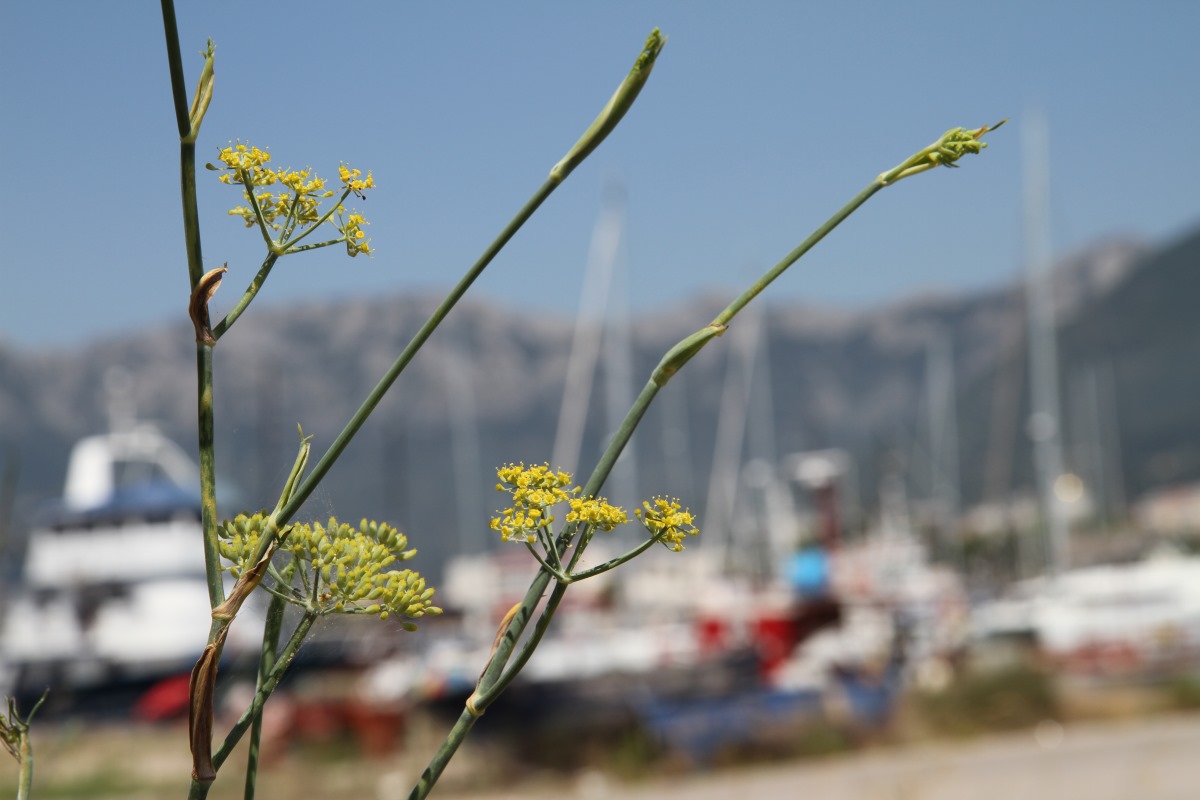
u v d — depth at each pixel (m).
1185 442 190.75
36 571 29.67
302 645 1.63
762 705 18.36
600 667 23.50
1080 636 27.09
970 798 12.80
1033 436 42.56
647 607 39.56
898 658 25.27
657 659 25.77
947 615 36.19
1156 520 70.62
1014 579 59.69
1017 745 17.52
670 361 1.62
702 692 19.00
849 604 26.27
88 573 29.66
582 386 38.97
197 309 1.61
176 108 1.59
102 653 29.27
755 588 31.80
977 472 87.44
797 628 25.80
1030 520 61.84
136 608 29.97
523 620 1.64
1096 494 79.25
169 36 1.56
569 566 1.63
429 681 19.72
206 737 1.53
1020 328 54.50
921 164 1.57
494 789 16.30
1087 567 41.41
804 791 14.35
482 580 40.38
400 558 1.61
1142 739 17.05
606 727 17.42
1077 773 14.20
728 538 49.84
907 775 14.83
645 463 125.19
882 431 77.88
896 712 18.66
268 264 1.64
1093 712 19.59
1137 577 27.59
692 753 17.12
